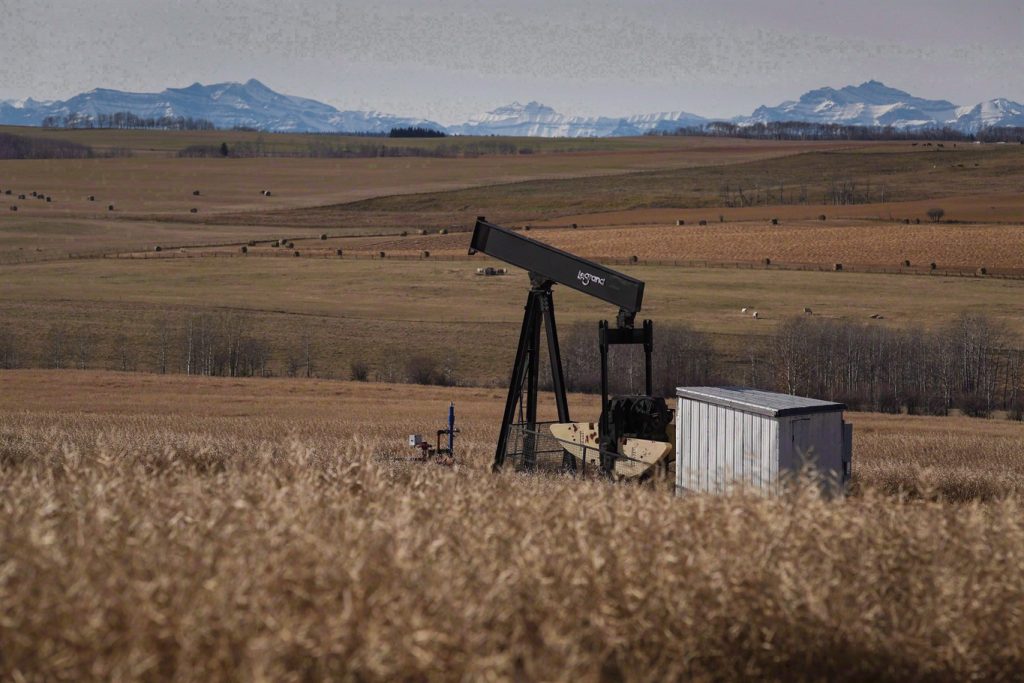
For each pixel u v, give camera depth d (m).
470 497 24.30
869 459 71.50
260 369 181.25
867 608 18.73
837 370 177.50
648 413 49.00
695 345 182.12
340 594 15.55
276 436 80.06
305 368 180.62
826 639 17.61
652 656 16.61
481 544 19.17
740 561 18.58
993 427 115.62
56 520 18.55
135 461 39.97
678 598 17.23
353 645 14.31
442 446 70.12
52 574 15.48
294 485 23.69
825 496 31.52
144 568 16.00
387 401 126.19
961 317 191.25
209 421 92.88
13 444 49.12
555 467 55.97
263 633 14.11
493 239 58.12
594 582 17.44
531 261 56.78
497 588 16.16
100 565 15.95
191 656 13.73
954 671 17.81
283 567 16.03
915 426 115.12
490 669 13.90
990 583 19.48
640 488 24.95
